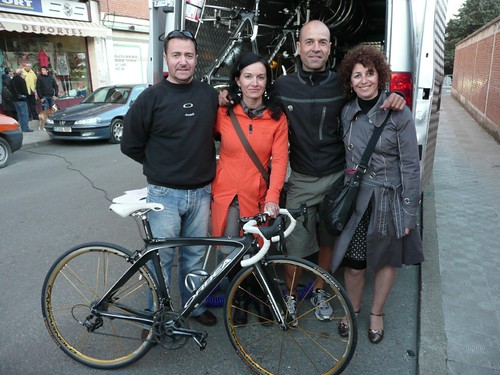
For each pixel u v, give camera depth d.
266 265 2.47
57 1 14.41
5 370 2.63
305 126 2.82
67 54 15.34
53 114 10.50
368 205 2.64
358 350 2.79
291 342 2.86
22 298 3.41
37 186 6.67
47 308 2.66
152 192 2.70
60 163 8.34
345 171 2.74
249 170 2.75
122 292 2.79
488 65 12.55
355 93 2.67
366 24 5.14
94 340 2.90
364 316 3.15
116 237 4.63
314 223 2.99
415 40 3.12
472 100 15.84
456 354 2.59
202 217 2.84
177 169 2.64
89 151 9.57
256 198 2.79
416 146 2.54
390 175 2.60
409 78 3.16
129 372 2.62
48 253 4.23
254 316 3.12
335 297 3.01
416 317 3.14
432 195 5.61
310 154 2.87
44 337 2.95
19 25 12.98
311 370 2.62
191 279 2.60
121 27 17.06
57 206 5.67
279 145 2.75
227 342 2.89
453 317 2.96
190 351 2.81
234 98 2.69
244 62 2.58
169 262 2.77
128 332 2.98
